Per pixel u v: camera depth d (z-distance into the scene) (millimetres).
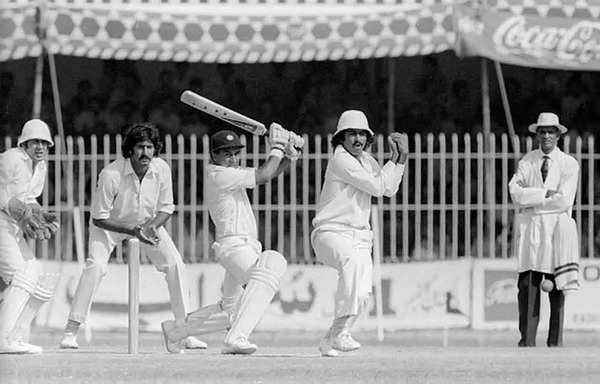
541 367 46094
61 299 73250
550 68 76938
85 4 75312
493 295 73500
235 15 74500
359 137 53844
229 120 55938
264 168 55188
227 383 41375
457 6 73312
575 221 71562
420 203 75375
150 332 73562
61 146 74500
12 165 54062
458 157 74375
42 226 53719
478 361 48844
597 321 73000
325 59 75500
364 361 48625
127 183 57469
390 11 74000
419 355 53094
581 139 76812
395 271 73750
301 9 76000
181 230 74188
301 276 73688
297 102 82625
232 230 55281
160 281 73938
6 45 74062
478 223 73812
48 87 83688
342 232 53219
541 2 73938
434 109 82688
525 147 79875
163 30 74312
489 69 83250
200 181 77375
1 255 53500
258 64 83000
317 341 68812
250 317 52438
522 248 64625
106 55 74188
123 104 82500
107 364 46906
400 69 83062
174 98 82750
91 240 58531
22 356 51625
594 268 73250
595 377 43062
